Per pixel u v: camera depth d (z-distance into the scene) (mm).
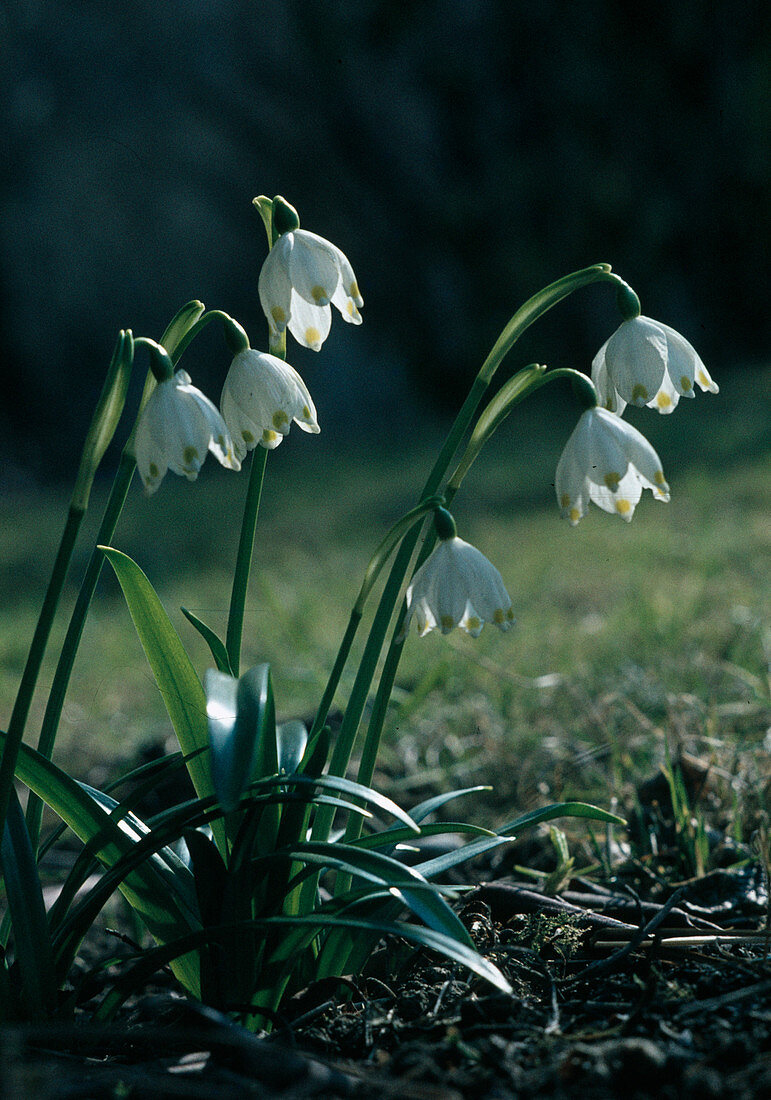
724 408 12562
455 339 19875
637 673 3719
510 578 6199
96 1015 1640
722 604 4746
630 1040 1378
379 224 19922
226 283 18688
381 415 19406
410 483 11516
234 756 1358
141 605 1746
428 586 1608
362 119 19453
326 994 1751
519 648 4387
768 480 8094
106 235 18156
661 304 19656
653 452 1629
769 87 18578
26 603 7996
